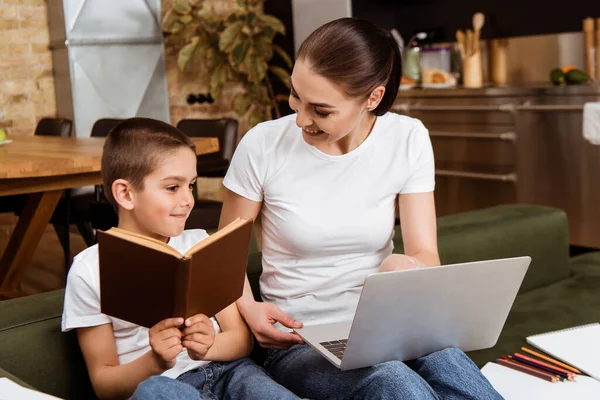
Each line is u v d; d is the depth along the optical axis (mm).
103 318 1415
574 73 4660
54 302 1634
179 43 5973
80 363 1563
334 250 1632
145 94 5754
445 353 1416
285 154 1625
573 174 4484
